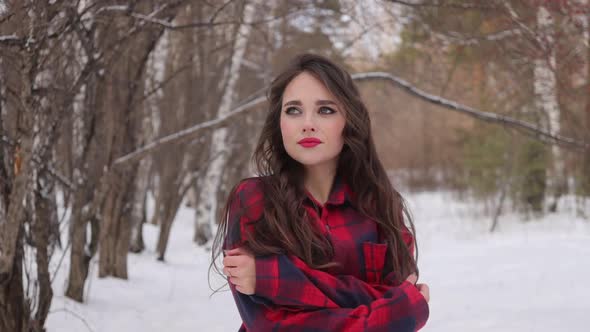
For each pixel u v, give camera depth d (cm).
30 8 277
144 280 718
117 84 548
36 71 293
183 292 641
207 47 948
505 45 586
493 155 1439
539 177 1455
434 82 774
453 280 699
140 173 1052
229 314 527
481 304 540
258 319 119
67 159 514
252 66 1378
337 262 130
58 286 557
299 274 117
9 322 296
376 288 128
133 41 449
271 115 142
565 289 573
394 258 135
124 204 698
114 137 547
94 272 719
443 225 1448
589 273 640
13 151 299
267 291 117
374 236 138
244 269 117
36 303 366
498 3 521
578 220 1300
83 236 523
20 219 290
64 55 355
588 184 1338
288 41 1024
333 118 134
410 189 2786
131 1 394
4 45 280
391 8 605
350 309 117
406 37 748
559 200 1614
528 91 688
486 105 952
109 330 443
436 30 635
